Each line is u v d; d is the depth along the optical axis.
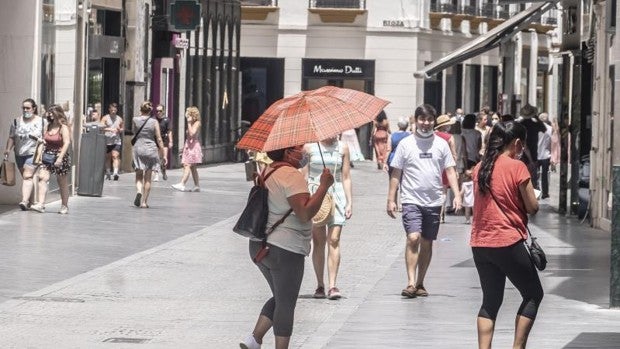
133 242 38.06
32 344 21.67
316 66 109.81
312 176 27.73
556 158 90.62
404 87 109.31
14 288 28.25
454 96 116.06
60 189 46.25
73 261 33.16
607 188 45.44
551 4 57.34
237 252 36.34
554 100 128.75
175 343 22.14
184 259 34.41
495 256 20.08
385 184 74.88
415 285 28.48
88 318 24.62
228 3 97.50
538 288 20.25
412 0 109.00
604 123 45.53
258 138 19.53
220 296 27.91
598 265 34.44
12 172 46.81
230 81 99.12
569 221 50.00
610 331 23.39
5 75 48.97
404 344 21.94
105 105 74.62
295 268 19.19
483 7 119.50
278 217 19.16
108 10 74.44
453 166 28.33
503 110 118.56
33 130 46.16
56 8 52.19
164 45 82.44
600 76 46.16
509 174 20.11
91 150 54.94
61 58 53.22
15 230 40.16
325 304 27.25
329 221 27.95
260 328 19.61
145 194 50.81
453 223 48.47
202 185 67.25
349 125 19.50
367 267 33.97
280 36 110.00
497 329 23.83
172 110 83.88
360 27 109.38
